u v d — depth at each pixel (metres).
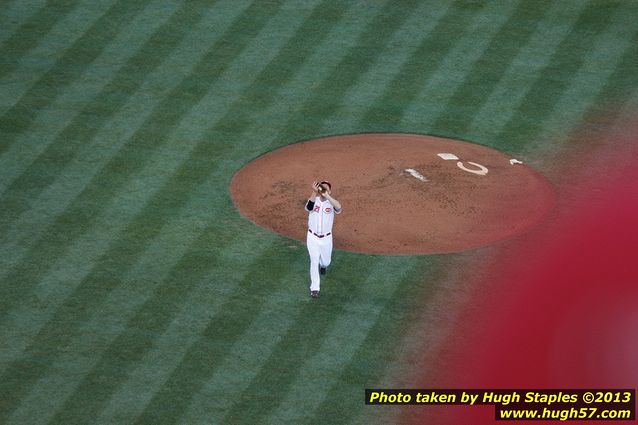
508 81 113.19
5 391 79.50
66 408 78.25
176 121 108.44
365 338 84.44
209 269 90.94
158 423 77.12
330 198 86.06
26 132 106.62
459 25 120.44
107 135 106.56
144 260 91.81
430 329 85.38
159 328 85.12
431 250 92.94
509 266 91.44
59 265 91.12
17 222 95.75
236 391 79.75
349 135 106.75
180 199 98.81
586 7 122.81
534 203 98.44
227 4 124.06
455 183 100.38
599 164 103.12
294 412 78.19
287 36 119.31
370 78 113.69
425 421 77.94
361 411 78.44
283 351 83.19
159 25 120.88
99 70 114.94
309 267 91.44
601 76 113.69
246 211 97.50
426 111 109.50
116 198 98.81
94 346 83.44
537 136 106.62
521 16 121.62
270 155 104.31
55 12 122.75
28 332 84.56
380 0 124.50
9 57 116.38
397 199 98.38
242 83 113.25
